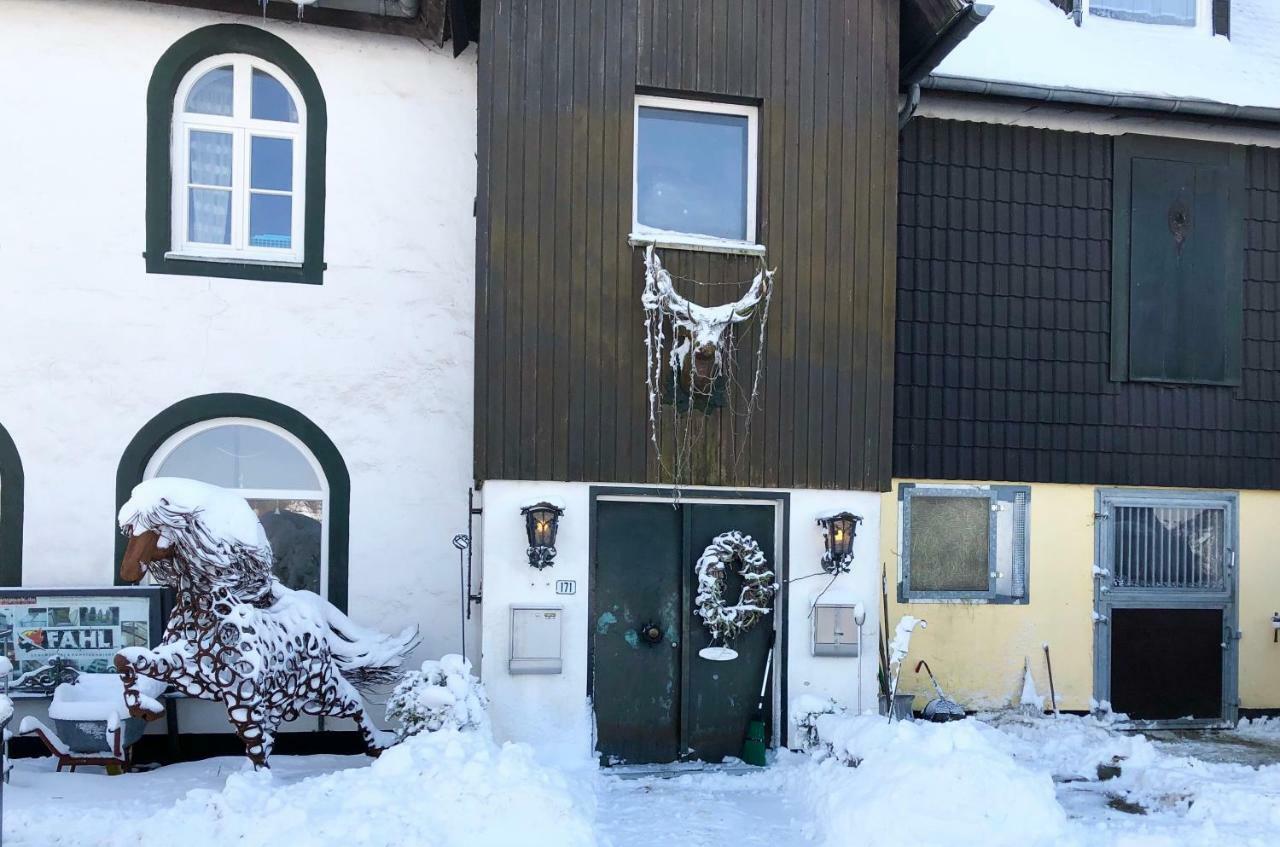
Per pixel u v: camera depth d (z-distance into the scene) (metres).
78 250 7.65
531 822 5.34
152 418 7.69
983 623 9.05
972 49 9.18
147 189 7.75
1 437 7.50
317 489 8.01
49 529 7.54
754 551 7.62
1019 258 9.23
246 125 8.05
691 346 7.29
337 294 8.02
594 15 7.41
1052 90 8.82
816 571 7.68
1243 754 8.33
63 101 7.68
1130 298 9.41
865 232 7.79
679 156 7.71
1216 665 9.48
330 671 6.80
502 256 7.23
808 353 7.68
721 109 7.71
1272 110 9.20
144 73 7.79
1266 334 9.70
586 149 7.36
